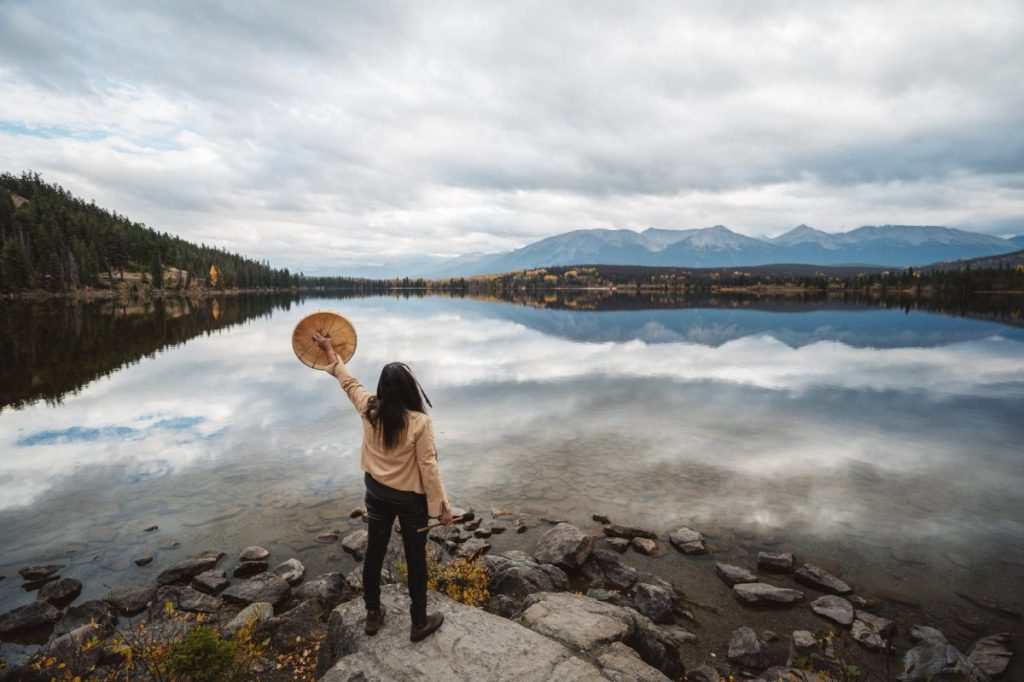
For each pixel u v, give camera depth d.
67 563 9.56
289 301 149.00
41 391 25.03
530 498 12.66
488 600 7.90
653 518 11.65
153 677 5.85
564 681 4.45
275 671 6.51
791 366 33.62
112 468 14.49
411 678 4.41
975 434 18.28
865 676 6.68
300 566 9.30
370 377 29.02
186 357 36.28
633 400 23.16
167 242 192.00
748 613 8.29
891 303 132.62
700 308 113.00
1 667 6.32
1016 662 6.93
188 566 9.23
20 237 123.56
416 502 4.59
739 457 15.66
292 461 15.07
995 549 10.20
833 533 10.91
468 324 68.31
